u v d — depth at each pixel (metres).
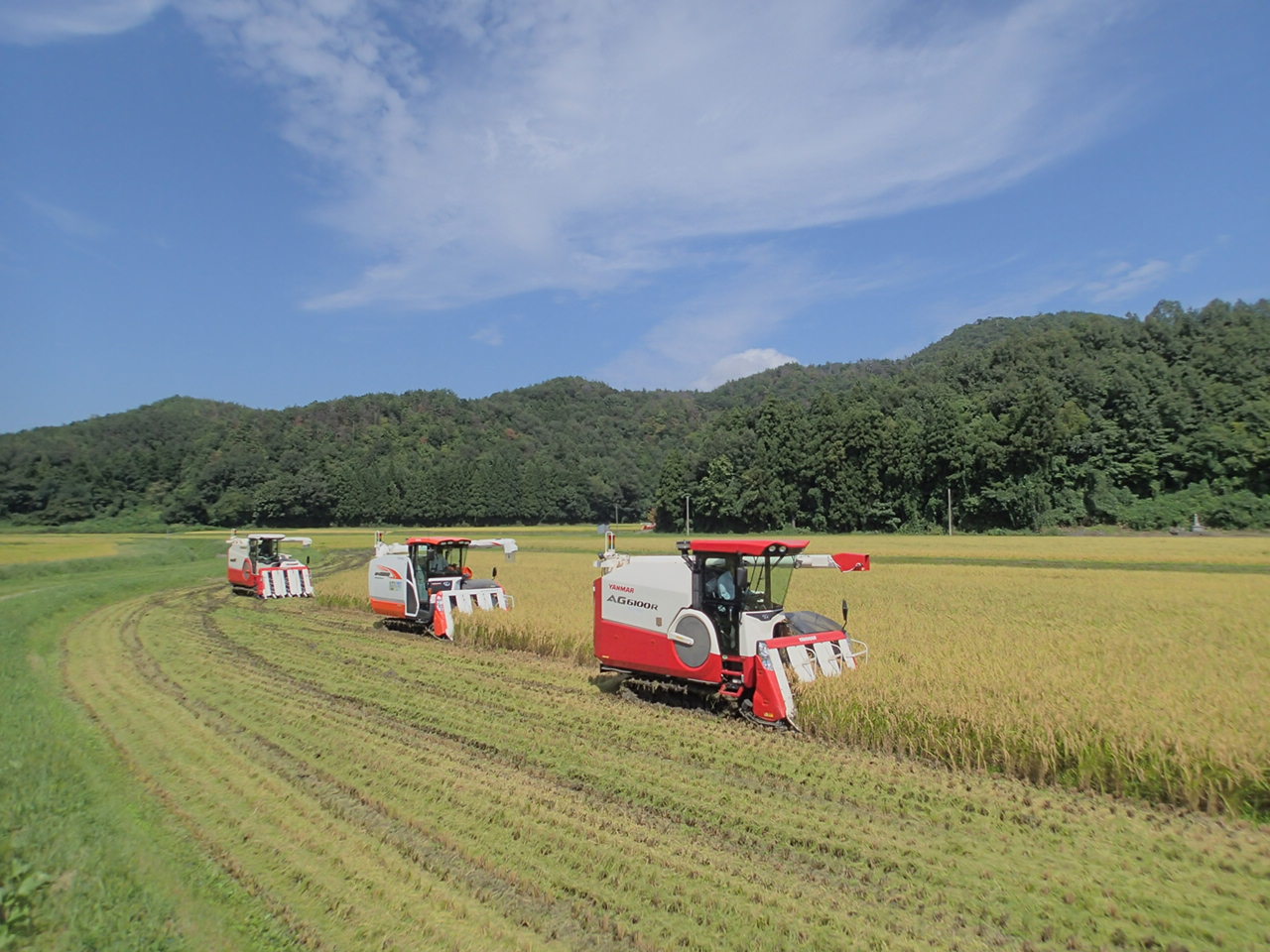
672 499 99.25
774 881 5.70
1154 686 9.79
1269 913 5.27
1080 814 7.04
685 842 6.36
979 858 6.13
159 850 6.03
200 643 16.67
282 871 5.80
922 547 48.12
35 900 4.61
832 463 81.56
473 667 13.79
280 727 9.80
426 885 5.59
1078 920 5.18
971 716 8.60
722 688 10.44
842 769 8.23
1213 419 68.25
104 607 23.62
